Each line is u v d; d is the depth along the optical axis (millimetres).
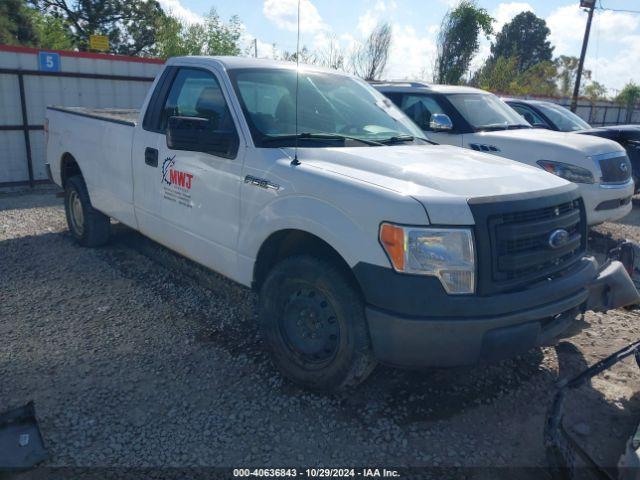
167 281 5367
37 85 10352
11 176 10406
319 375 3406
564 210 3463
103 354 3969
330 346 3355
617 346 4398
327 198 3236
